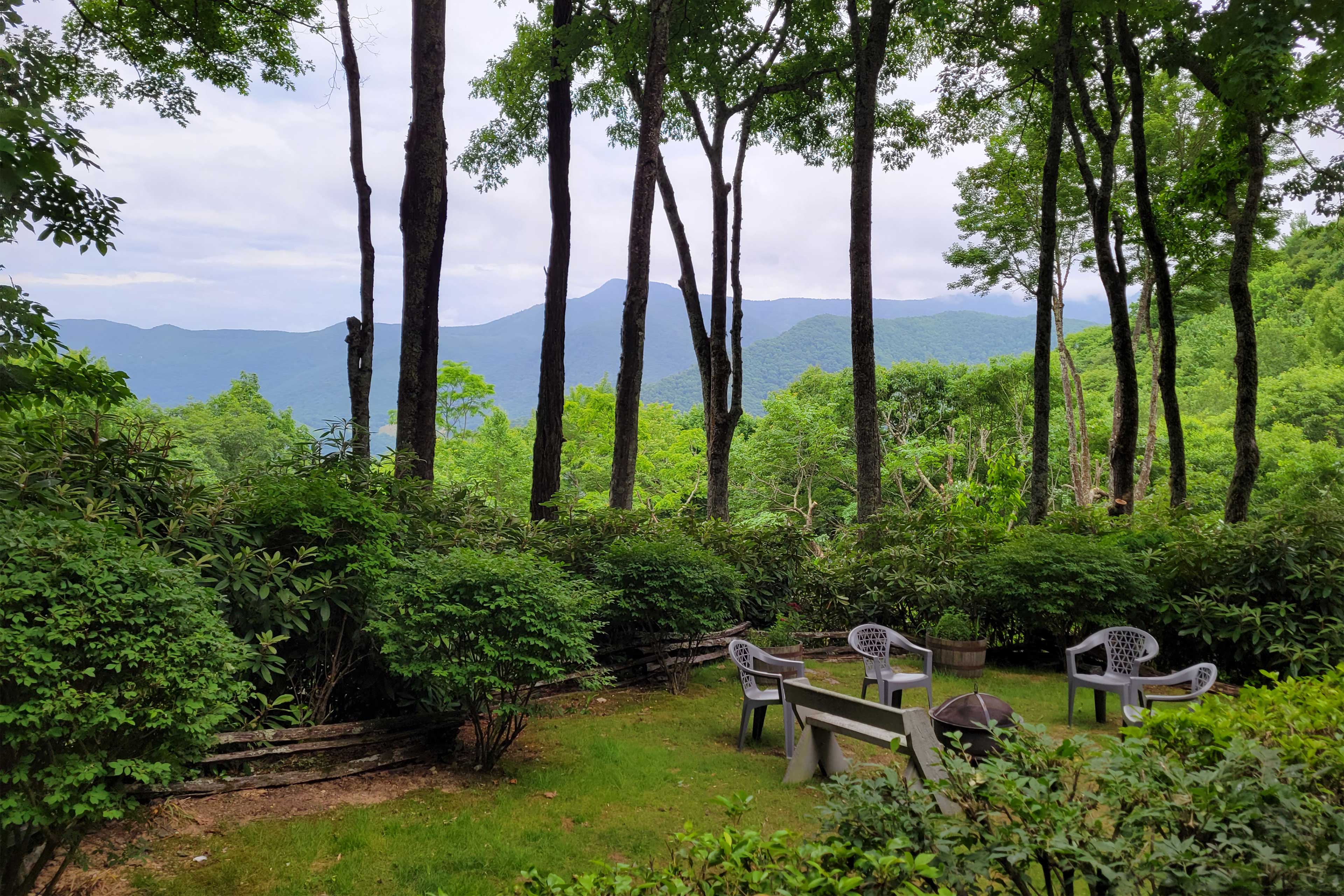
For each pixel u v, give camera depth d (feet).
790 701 18.26
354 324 31.22
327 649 18.90
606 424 130.00
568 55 40.50
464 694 17.78
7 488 14.98
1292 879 6.84
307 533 18.78
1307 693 11.55
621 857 13.76
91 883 12.10
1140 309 90.53
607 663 27.37
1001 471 58.29
